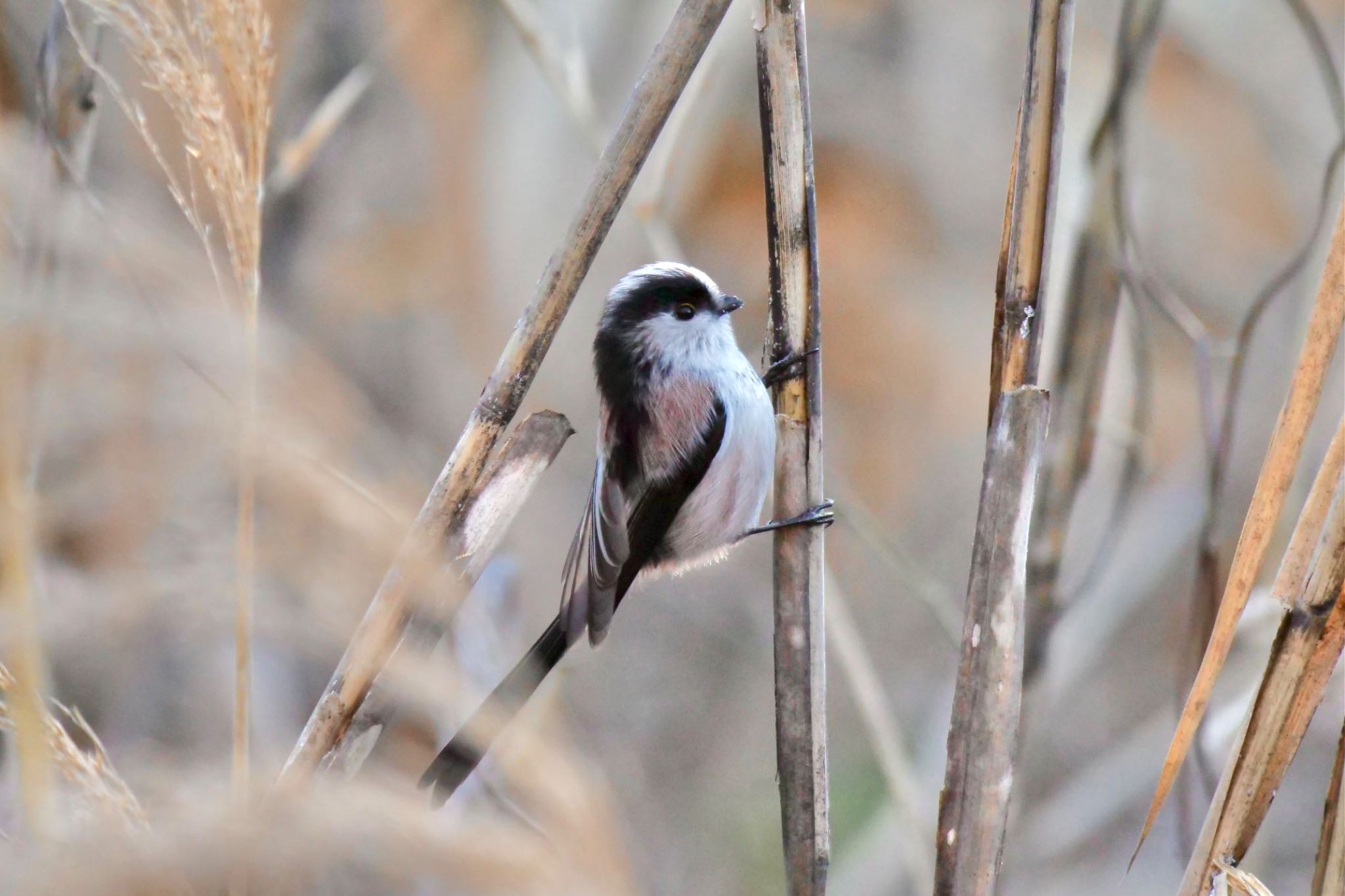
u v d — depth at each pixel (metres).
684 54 5.85
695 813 12.41
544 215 13.27
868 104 16.47
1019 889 9.45
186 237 6.55
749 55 15.30
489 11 12.96
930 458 16.58
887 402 16.61
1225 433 8.09
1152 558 11.22
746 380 8.60
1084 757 12.09
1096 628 10.69
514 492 6.16
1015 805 8.46
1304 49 13.27
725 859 11.97
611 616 7.46
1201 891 5.35
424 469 11.02
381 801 3.29
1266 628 8.30
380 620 5.54
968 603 5.68
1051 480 8.38
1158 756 10.97
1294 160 14.92
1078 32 10.82
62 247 3.92
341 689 5.54
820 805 6.21
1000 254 5.70
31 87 8.04
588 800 3.62
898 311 16.53
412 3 12.51
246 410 3.94
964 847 5.55
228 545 3.96
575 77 9.71
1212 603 8.11
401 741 5.81
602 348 8.66
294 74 12.52
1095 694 12.91
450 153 13.22
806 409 6.38
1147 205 15.09
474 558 6.04
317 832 3.16
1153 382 13.10
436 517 6.00
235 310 4.09
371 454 4.56
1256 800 5.29
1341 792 5.20
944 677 12.77
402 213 13.16
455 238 13.30
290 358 4.16
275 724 8.60
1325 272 5.06
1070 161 9.76
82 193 4.51
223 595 3.92
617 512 7.84
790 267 6.41
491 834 3.35
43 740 3.94
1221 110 15.20
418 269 13.14
